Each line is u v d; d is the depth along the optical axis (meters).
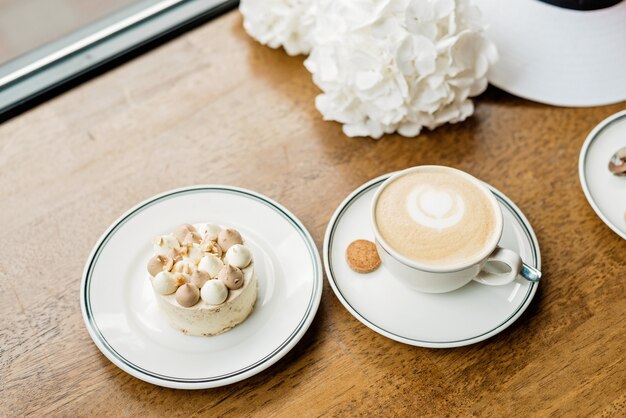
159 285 0.63
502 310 0.66
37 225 0.74
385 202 0.65
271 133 0.81
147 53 0.89
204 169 0.78
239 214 0.72
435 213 0.64
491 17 0.84
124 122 0.82
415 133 0.79
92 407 0.63
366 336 0.66
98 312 0.66
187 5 0.92
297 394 0.63
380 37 0.73
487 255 0.62
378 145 0.79
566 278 0.69
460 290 0.67
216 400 0.63
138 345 0.64
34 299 0.69
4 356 0.65
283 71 0.87
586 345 0.65
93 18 1.03
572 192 0.75
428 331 0.65
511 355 0.65
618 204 0.72
